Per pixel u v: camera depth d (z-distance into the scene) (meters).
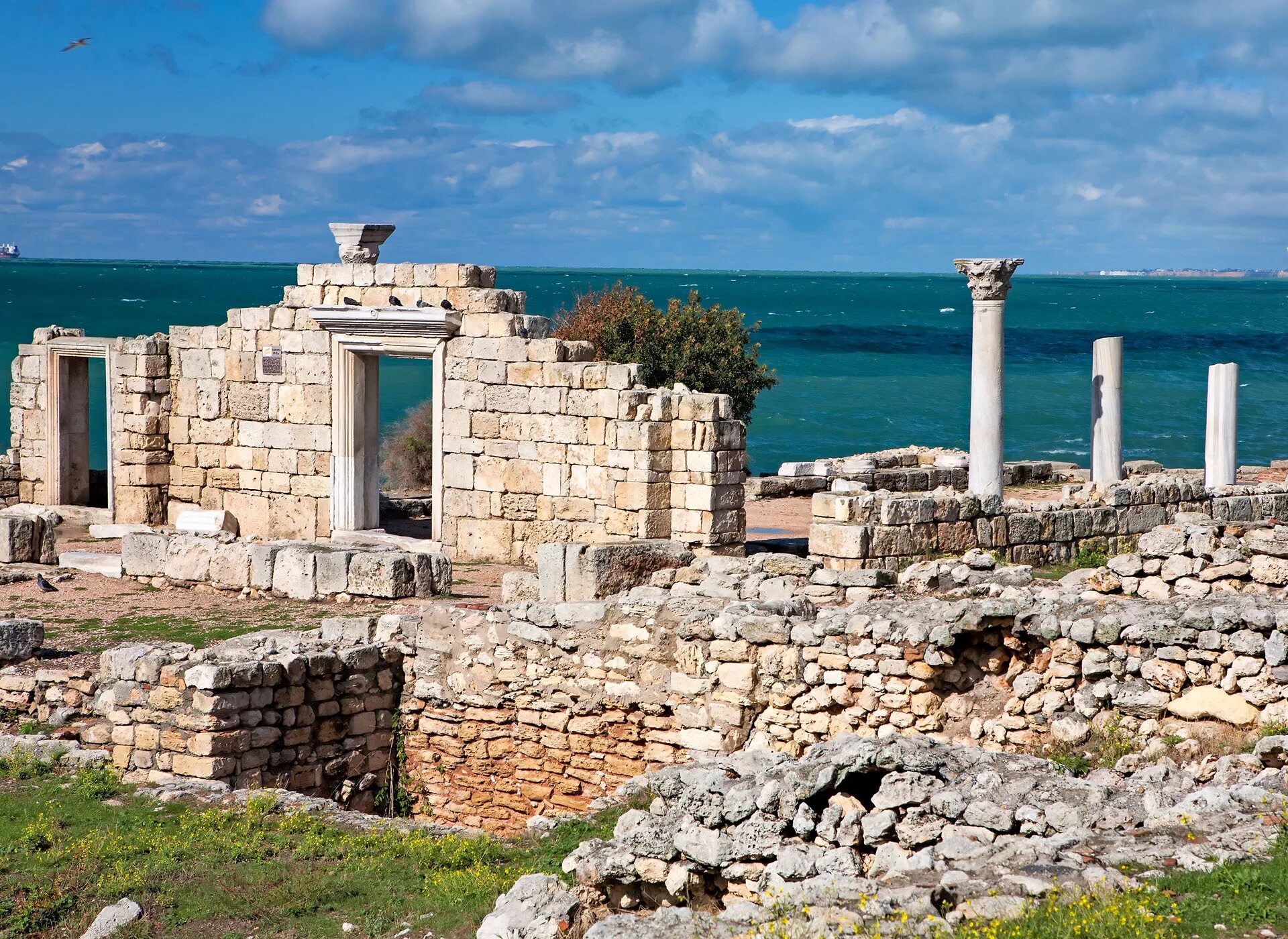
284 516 30.62
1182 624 12.45
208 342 31.53
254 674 14.87
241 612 21.02
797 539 27.94
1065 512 23.81
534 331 27.55
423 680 16.38
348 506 29.62
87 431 35.50
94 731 15.34
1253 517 27.48
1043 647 13.23
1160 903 7.57
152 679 14.96
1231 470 30.92
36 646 17.91
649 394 25.52
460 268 28.06
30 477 34.88
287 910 10.84
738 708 13.98
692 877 9.70
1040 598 13.75
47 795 14.09
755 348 46.97
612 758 15.08
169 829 13.02
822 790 9.80
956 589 15.21
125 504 32.50
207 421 31.70
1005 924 7.50
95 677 16.53
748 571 16.44
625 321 45.25
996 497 22.61
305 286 30.02
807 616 14.49
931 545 21.52
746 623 13.98
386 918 10.59
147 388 32.03
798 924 7.96
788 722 13.73
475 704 15.97
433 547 28.34
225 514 30.66
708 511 24.66
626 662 14.98
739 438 25.27
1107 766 12.04
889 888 8.36
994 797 9.55
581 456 26.05
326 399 29.75
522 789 15.70
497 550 27.42
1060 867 8.32
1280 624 12.04
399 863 11.99
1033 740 12.86
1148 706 12.45
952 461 38.22
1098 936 7.16
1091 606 13.35
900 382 102.75
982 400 25.73
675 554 18.70
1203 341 152.50
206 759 14.50
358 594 21.55
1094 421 29.36
